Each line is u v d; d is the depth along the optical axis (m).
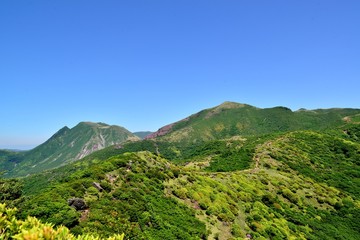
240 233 42.09
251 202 57.47
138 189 40.53
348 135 147.88
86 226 27.05
